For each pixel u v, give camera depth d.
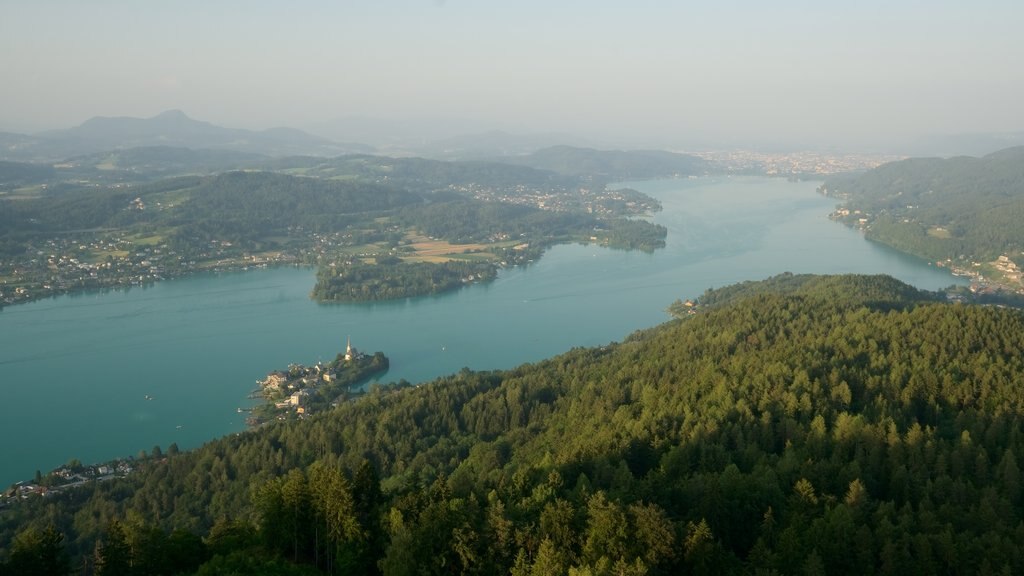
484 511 111.56
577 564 96.88
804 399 155.00
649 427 155.38
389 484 175.62
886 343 197.75
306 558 120.12
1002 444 134.25
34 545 111.38
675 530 101.19
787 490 119.56
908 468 125.75
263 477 193.88
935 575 95.69
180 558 117.38
